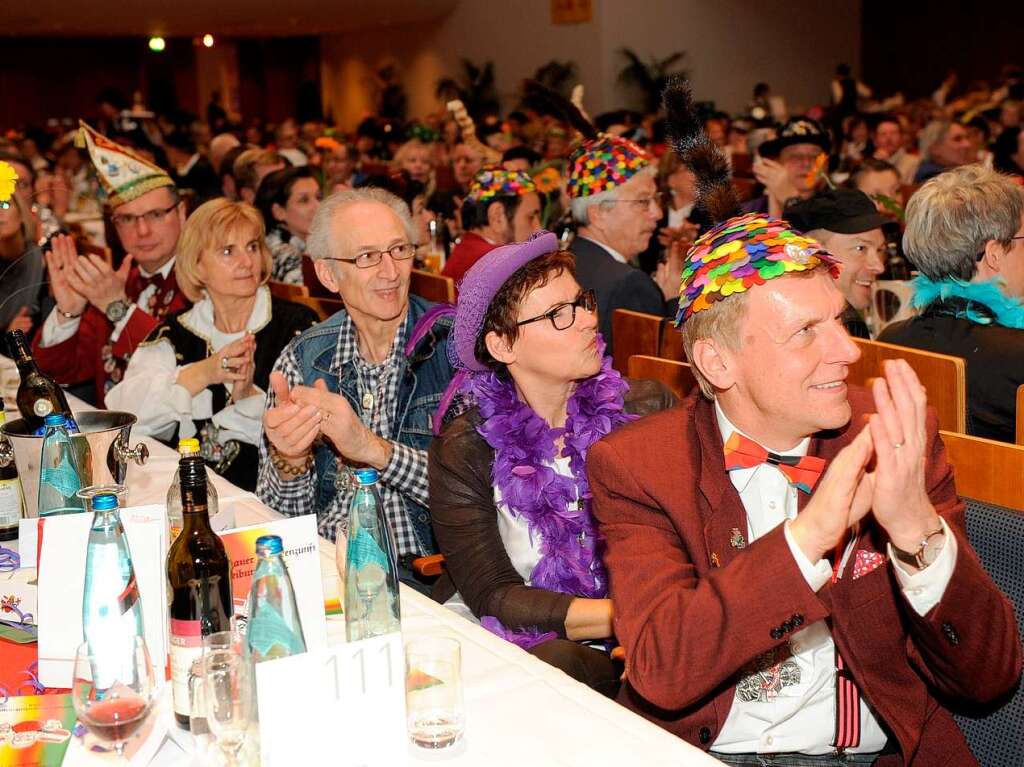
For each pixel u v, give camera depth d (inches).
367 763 49.6
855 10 768.9
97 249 189.0
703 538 63.9
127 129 358.3
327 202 103.9
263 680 47.2
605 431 82.5
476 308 81.7
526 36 711.7
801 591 55.5
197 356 127.0
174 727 55.9
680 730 64.9
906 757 61.4
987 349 100.0
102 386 145.4
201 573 58.4
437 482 85.0
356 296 101.3
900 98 654.5
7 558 78.4
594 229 159.2
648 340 131.3
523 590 80.7
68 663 60.9
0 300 160.1
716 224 72.3
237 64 951.6
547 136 410.3
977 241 100.4
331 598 71.0
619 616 62.3
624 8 667.4
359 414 103.9
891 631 62.1
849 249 133.6
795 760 65.3
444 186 404.8
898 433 54.4
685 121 74.2
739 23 711.1
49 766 52.2
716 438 65.5
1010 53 731.4
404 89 828.6
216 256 123.3
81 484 80.4
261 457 103.0
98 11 668.1
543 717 56.1
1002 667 59.1
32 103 915.4
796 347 59.2
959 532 60.2
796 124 219.0
